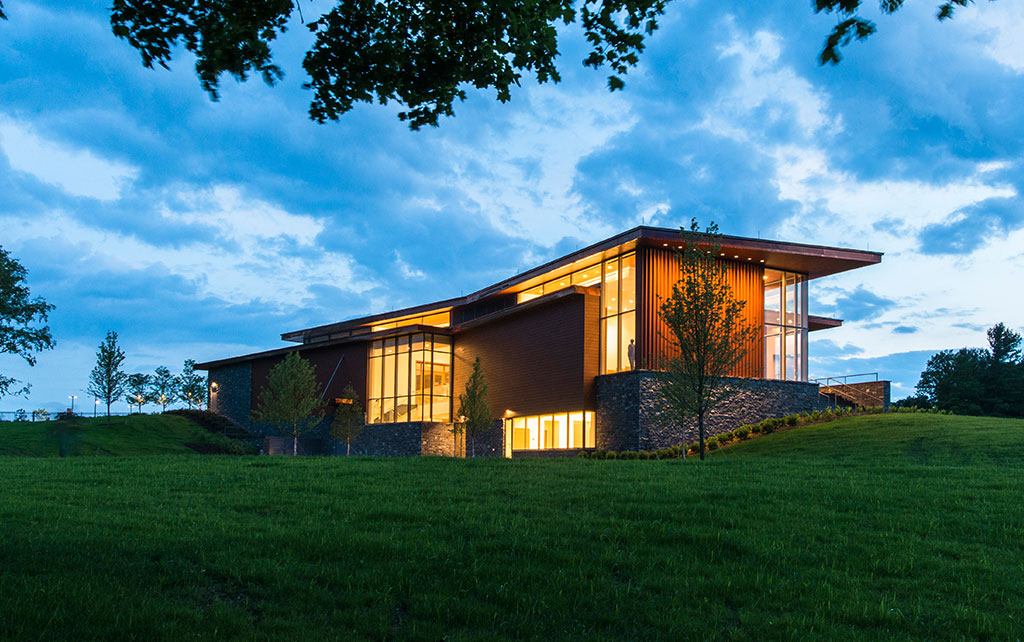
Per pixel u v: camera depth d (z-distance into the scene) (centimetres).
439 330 4266
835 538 1032
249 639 651
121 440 4150
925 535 1058
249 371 5397
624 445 3122
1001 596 823
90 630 641
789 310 3584
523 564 888
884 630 721
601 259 3428
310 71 924
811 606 782
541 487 1417
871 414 3172
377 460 2055
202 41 886
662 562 920
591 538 1023
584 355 3347
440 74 930
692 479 1521
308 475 1650
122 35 869
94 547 908
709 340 2344
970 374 5188
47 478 1594
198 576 814
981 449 2109
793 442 2770
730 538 1006
